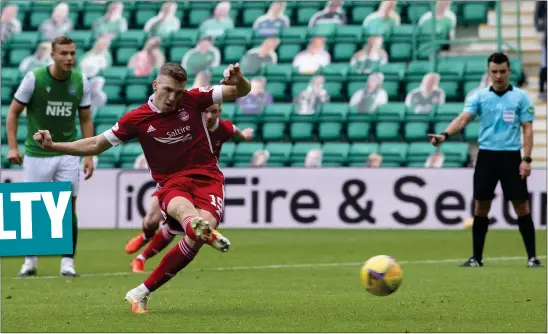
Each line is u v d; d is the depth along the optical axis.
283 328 14.81
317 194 41.75
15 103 24.61
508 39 53.06
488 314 16.61
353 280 23.33
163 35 55.53
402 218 41.22
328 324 15.31
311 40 52.00
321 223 41.75
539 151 47.69
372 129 47.88
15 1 58.19
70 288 21.81
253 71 52.12
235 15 56.28
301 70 50.94
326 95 49.22
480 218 26.84
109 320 15.85
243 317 16.23
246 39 53.94
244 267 27.16
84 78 25.02
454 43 51.41
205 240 14.65
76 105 24.98
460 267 26.64
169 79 16.23
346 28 53.59
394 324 15.30
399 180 41.25
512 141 26.17
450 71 49.06
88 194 42.94
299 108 48.75
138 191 42.66
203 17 56.91
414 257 30.17
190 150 16.86
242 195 42.12
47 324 15.44
